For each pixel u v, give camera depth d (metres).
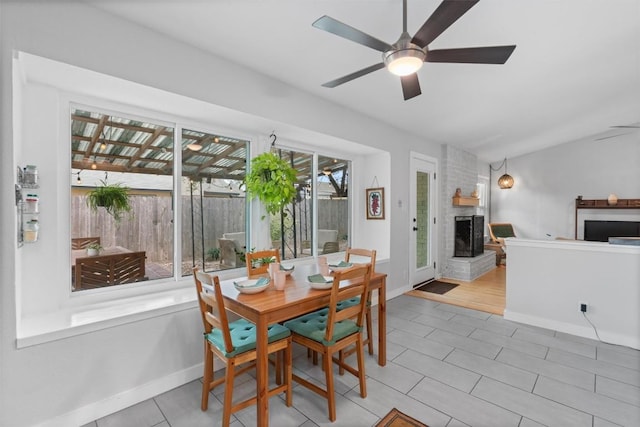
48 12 1.64
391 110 3.78
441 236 5.65
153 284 2.49
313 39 2.22
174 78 2.13
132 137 2.41
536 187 7.37
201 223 2.81
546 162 7.21
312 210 3.90
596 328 2.98
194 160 2.77
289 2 1.85
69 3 1.71
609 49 2.87
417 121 4.26
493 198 7.98
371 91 3.21
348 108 3.60
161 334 2.14
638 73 3.44
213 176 2.90
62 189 2.07
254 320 1.74
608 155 6.46
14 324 1.59
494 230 7.22
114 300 2.27
